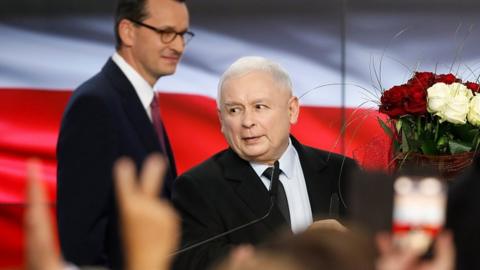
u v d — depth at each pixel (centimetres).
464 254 439
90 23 1172
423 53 1145
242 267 210
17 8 1173
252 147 650
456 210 444
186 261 612
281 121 654
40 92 1158
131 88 773
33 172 225
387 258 215
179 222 643
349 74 1158
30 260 218
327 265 209
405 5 1153
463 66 1130
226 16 1177
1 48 1166
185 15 807
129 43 788
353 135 1029
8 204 1123
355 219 277
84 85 765
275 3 1173
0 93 1155
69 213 724
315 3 1167
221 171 660
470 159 619
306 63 1164
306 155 676
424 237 276
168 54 796
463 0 1141
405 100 628
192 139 1152
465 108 610
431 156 621
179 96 1159
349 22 1159
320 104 1149
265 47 1172
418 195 284
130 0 791
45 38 1170
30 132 1145
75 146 733
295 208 649
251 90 649
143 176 222
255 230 634
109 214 730
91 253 721
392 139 639
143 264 216
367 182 288
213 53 1171
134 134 755
